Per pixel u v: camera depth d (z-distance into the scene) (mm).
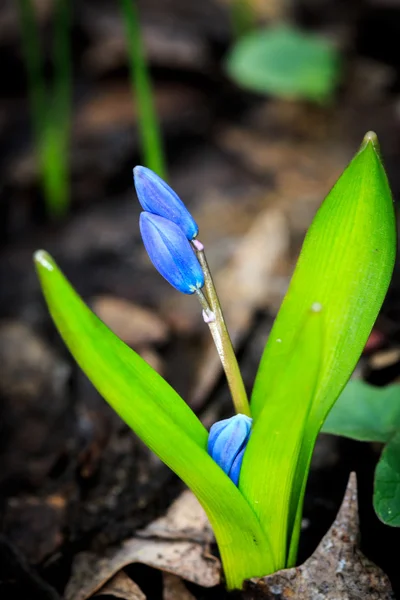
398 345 261
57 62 461
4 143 416
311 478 235
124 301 318
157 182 178
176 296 316
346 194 179
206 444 185
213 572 215
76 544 231
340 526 203
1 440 269
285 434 174
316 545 220
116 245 358
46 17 475
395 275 288
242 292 309
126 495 243
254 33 493
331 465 236
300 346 161
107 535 231
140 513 236
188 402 271
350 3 534
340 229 181
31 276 342
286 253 329
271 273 319
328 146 405
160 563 219
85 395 282
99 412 274
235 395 189
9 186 390
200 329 299
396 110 424
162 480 245
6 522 240
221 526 191
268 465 180
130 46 281
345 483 232
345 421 216
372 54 483
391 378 249
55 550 231
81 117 422
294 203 361
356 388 222
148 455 254
